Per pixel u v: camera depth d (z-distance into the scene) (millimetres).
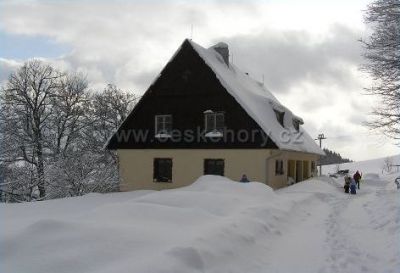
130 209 9297
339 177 46250
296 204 15773
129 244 6746
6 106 33656
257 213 11297
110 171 28844
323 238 10211
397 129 17828
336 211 15414
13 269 5461
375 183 38156
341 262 7992
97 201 18594
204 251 7020
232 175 25047
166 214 9156
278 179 25969
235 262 7488
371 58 17406
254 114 24953
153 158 27422
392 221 10727
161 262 6055
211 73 26219
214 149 25656
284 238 10219
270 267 7691
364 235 10297
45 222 6777
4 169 30812
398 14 16625
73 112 38125
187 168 26375
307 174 33812
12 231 6445
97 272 5574
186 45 27062
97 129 41281
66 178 27094
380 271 7324
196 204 11688
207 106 26125
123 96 43906
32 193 29750
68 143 37438
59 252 6070
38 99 35656
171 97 27188
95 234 6836
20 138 33219
